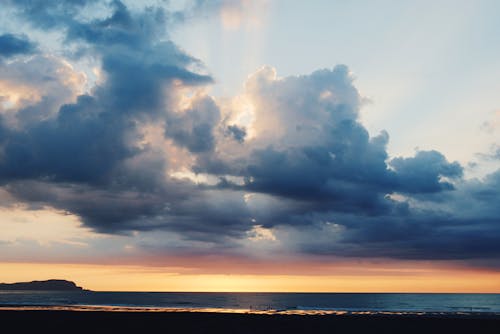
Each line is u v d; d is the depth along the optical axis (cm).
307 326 3559
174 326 3378
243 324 3578
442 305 11638
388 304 11950
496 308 9669
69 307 6381
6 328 3191
